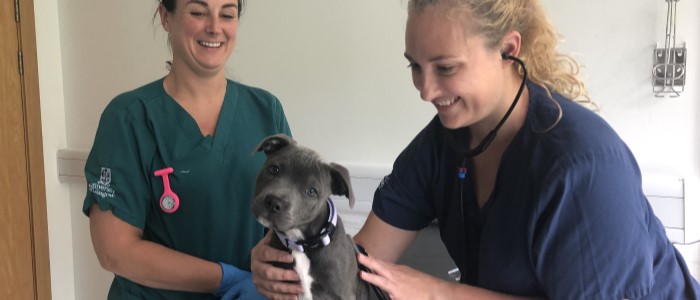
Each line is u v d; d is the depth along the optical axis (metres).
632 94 1.80
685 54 1.73
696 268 1.78
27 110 2.29
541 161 1.08
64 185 2.51
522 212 1.11
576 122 1.07
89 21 2.35
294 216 1.03
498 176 1.16
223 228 1.45
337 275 1.11
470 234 1.27
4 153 2.22
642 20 1.76
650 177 1.81
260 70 2.16
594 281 1.03
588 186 1.02
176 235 1.43
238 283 1.37
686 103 1.76
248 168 1.48
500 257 1.16
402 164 1.37
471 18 1.01
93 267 2.57
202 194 1.42
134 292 1.44
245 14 2.14
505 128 1.16
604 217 1.01
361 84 2.05
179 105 1.44
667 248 1.16
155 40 2.27
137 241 1.36
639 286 1.03
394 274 1.19
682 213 1.75
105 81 2.38
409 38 1.05
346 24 2.04
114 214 1.35
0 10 2.17
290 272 1.11
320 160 1.11
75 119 2.46
